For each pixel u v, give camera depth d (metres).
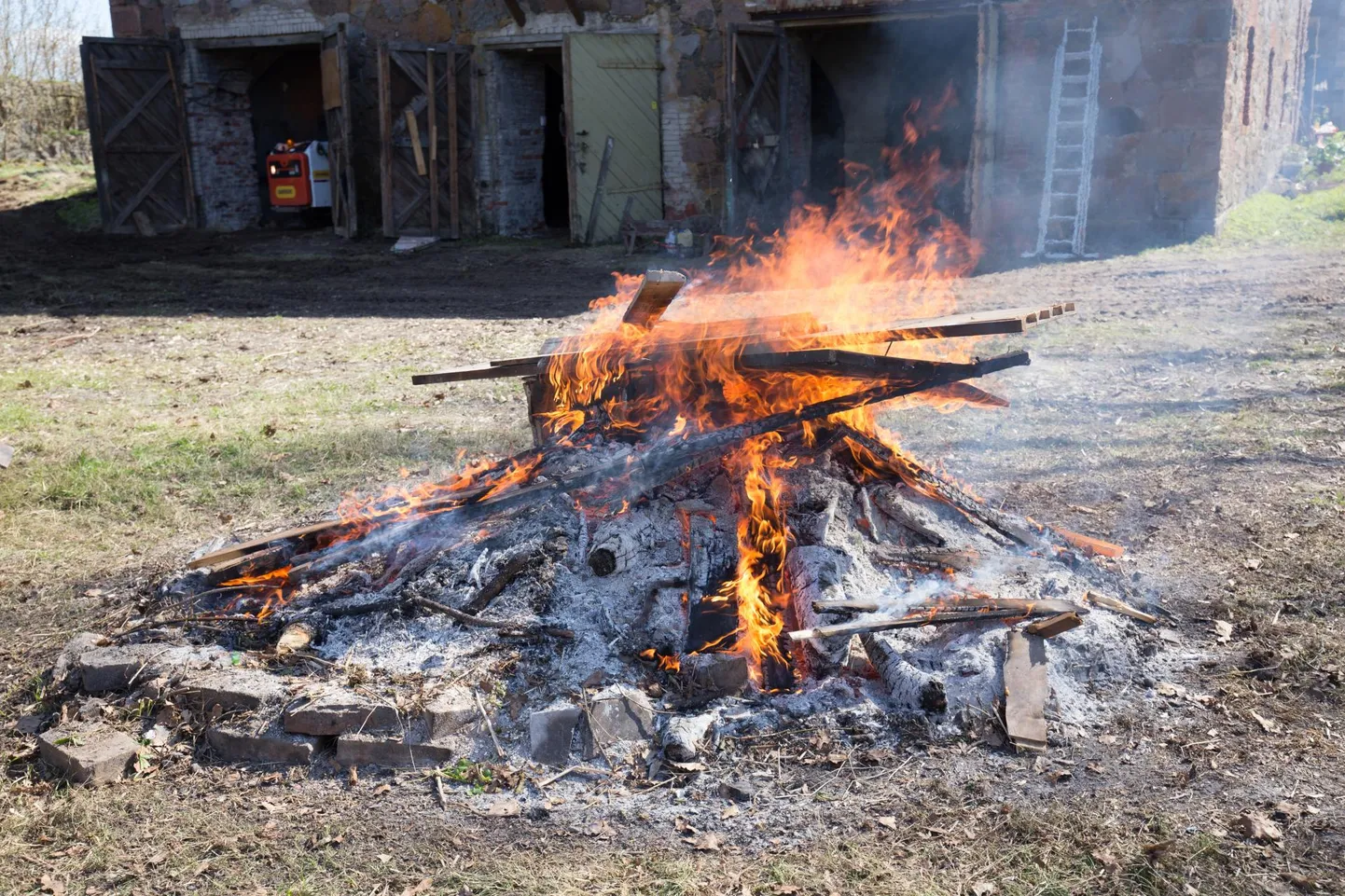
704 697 4.47
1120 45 14.93
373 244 19.81
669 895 3.47
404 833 3.87
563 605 4.86
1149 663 4.74
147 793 4.14
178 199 21.98
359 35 20.09
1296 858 3.51
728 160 16.66
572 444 5.67
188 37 21.22
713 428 5.60
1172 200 15.23
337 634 4.96
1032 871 3.50
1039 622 4.61
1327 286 12.37
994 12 15.22
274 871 3.69
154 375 11.16
